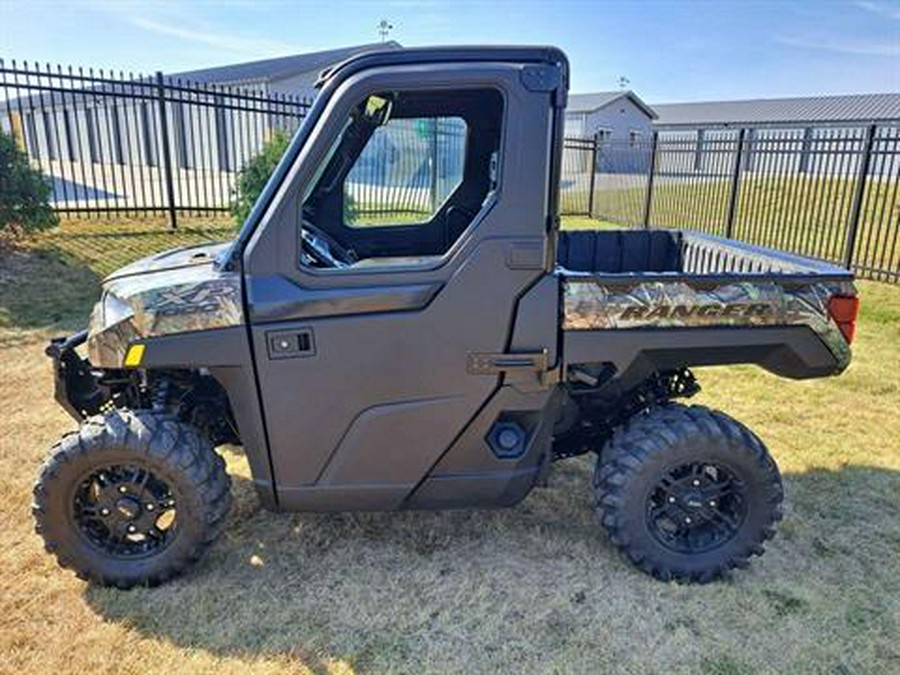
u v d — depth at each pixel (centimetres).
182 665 234
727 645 248
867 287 810
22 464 370
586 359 261
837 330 275
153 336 249
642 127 4269
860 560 299
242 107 1055
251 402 255
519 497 279
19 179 798
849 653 245
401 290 248
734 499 281
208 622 254
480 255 247
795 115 3906
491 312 251
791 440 420
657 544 279
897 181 1005
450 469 268
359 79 237
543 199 244
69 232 942
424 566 290
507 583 280
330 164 309
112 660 235
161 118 984
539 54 239
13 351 555
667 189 1292
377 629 253
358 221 336
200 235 980
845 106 3841
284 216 243
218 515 268
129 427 258
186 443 262
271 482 264
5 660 233
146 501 268
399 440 261
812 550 306
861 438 423
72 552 267
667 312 262
